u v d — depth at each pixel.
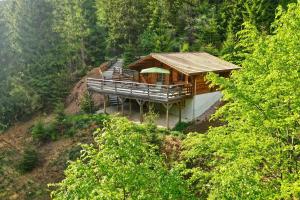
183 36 48.00
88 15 60.47
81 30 52.19
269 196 9.17
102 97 37.44
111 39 50.97
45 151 29.70
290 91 10.37
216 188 9.84
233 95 11.20
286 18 10.80
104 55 53.03
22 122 40.59
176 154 21.08
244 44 12.89
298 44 10.21
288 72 10.38
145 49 47.06
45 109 42.00
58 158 27.55
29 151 28.31
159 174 9.58
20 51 53.62
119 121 10.50
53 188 24.69
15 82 46.75
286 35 10.56
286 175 10.41
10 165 29.48
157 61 31.67
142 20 51.28
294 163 10.88
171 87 26.69
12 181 26.94
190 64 29.20
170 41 46.28
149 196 9.09
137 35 51.28
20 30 55.56
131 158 9.45
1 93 46.38
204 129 25.56
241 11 41.31
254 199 8.55
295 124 11.02
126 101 35.44
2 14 64.50
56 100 42.72
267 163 11.21
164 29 47.59
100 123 30.00
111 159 9.52
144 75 33.41
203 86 29.66
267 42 11.41
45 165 27.56
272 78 10.44
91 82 33.62
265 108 10.91
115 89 30.80
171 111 30.70
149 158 10.02
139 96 28.62
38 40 56.00
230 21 41.91
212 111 29.56
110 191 8.89
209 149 12.38
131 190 9.35
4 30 60.12
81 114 34.66
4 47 57.53
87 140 28.11
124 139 9.74
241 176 8.99
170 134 24.75
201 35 44.44
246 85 11.53
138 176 9.29
